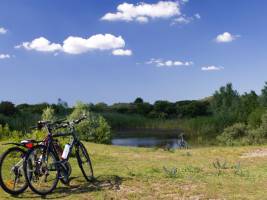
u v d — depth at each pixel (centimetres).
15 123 4466
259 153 1509
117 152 1521
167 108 8606
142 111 8638
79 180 877
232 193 784
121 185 838
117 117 7019
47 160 766
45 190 755
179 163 1201
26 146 744
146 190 801
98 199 730
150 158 1343
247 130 3812
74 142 845
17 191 738
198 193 782
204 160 1298
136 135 5406
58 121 806
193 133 5369
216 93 6288
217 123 5203
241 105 5659
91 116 2489
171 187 827
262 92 5344
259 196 762
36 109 6344
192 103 8544
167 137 5000
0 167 722
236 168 1079
